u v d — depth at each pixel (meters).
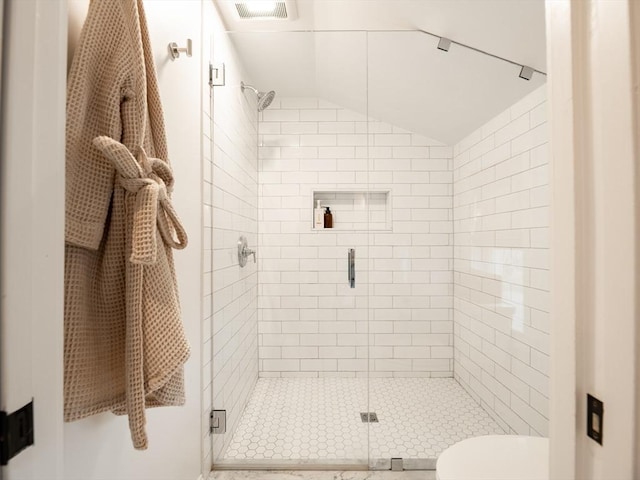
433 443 1.72
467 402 2.14
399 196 2.43
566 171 0.38
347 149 2.38
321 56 1.93
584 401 0.36
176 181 1.16
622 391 0.32
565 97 0.38
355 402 2.11
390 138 2.41
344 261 2.40
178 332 0.72
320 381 2.36
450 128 2.29
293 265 2.39
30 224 0.41
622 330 0.32
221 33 1.63
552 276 0.40
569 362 0.37
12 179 0.39
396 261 2.44
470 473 0.92
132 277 0.65
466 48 1.64
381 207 2.46
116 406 0.67
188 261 1.25
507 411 1.85
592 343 0.35
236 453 1.63
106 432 0.79
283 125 2.38
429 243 2.44
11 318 0.39
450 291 2.44
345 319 2.40
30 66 0.41
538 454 1.00
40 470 0.42
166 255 0.77
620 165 0.32
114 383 0.67
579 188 0.36
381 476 1.51
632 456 0.31
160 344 0.68
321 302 2.39
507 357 1.87
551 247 0.40
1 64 0.39
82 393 0.61
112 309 0.67
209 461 1.50
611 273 0.33
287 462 1.56
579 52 0.36
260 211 2.38
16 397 0.39
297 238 2.39
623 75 0.32
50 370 0.44
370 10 1.57
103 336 0.66
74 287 0.60
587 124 0.36
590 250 0.36
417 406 2.08
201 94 1.40
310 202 2.38
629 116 0.31
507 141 1.88
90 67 0.61
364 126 2.38
